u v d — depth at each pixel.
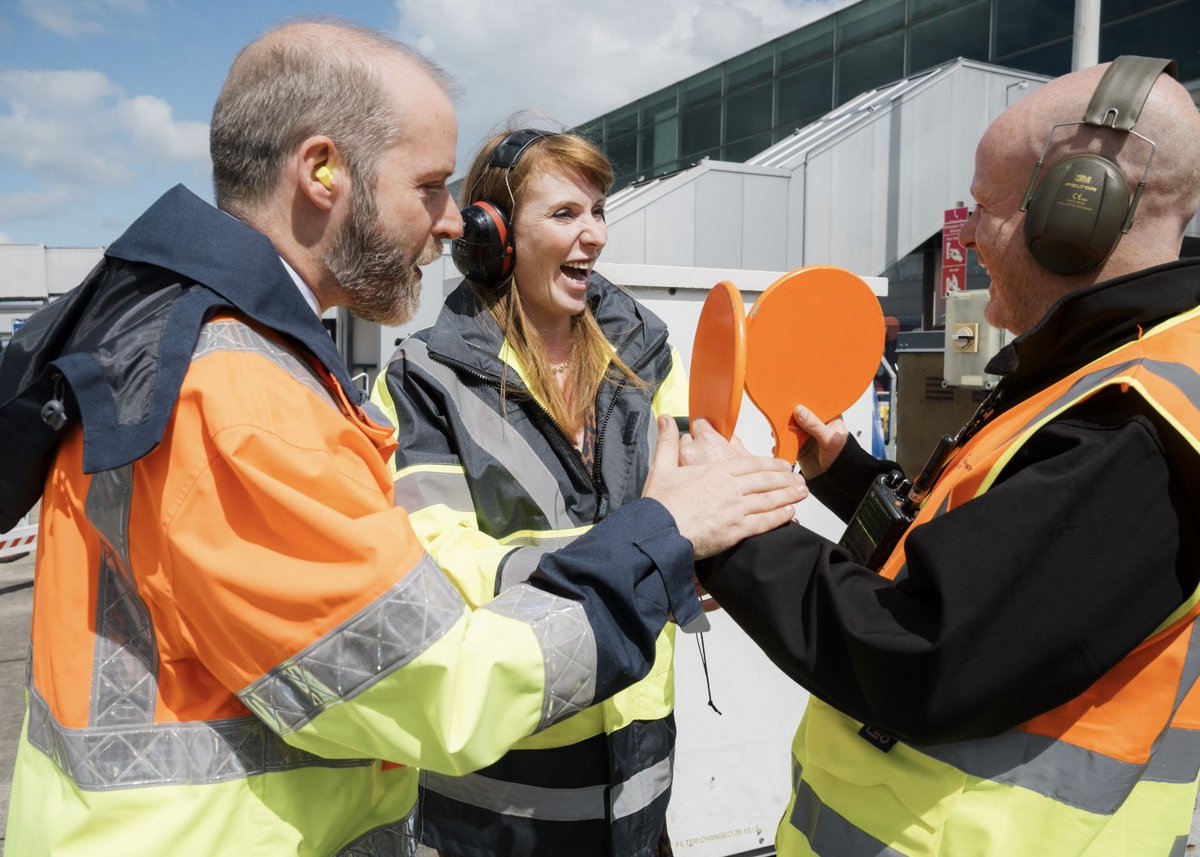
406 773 1.10
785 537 1.03
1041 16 11.91
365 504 0.87
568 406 1.66
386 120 0.95
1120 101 0.94
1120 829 0.92
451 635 0.86
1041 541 0.81
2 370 0.96
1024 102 1.05
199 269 0.87
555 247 1.60
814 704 1.15
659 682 1.64
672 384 1.84
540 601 0.96
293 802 0.92
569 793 1.57
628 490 1.64
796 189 9.53
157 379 0.81
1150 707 0.88
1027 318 1.07
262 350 0.87
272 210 0.97
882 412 7.70
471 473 1.49
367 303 1.04
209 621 0.83
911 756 0.97
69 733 0.87
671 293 2.34
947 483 1.00
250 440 0.81
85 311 0.94
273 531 0.82
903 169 10.06
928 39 13.49
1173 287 0.91
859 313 1.34
